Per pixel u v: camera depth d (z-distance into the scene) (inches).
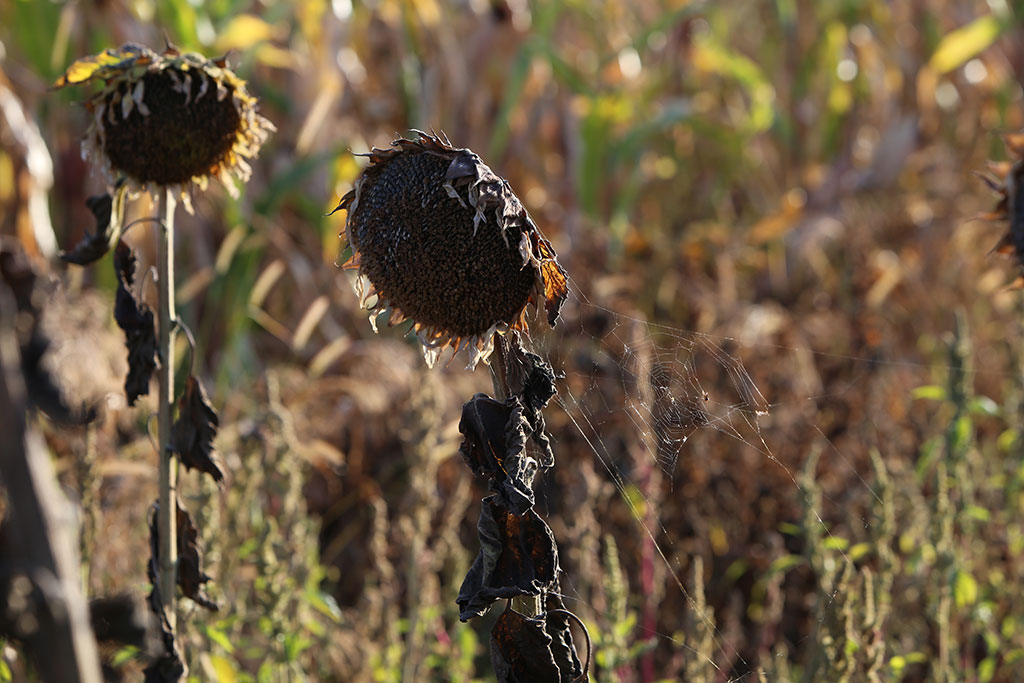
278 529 114.9
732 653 103.4
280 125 230.8
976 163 274.4
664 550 95.7
